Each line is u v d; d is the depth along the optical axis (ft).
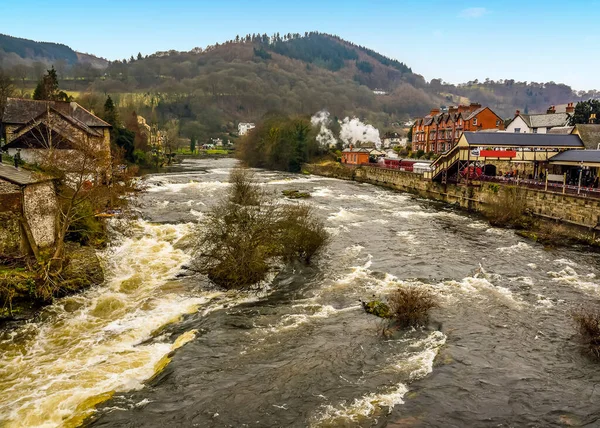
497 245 108.27
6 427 41.45
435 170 185.37
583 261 94.68
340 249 103.09
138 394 46.85
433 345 57.77
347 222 134.00
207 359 54.03
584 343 58.44
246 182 170.09
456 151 171.73
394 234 119.34
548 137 160.35
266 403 45.34
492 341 59.00
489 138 160.45
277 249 90.07
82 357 54.70
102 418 42.80
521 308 69.62
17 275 67.62
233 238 83.87
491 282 81.61
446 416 43.68
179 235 110.01
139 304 71.15
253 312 68.23
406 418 43.16
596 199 109.09
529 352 56.34
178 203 153.69
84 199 87.97
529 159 149.28
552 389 48.60
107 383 48.88
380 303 68.74
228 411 44.09
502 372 51.72
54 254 74.54
